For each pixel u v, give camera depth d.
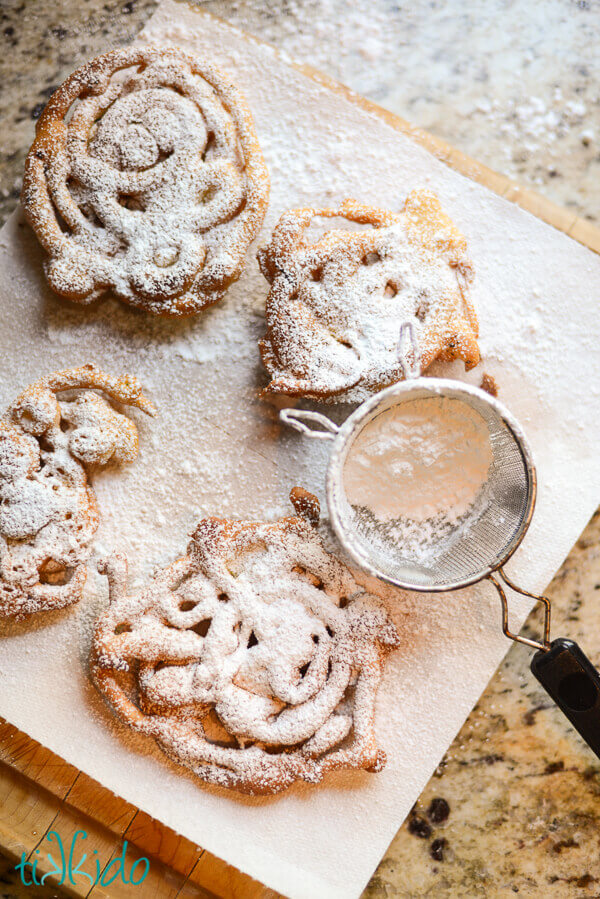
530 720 0.50
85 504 0.49
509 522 0.46
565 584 0.51
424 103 0.52
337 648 0.48
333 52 0.53
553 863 0.50
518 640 0.46
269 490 0.50
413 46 0.53
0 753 0.49
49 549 0.48
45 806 0.49
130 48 0.49
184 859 0.49
